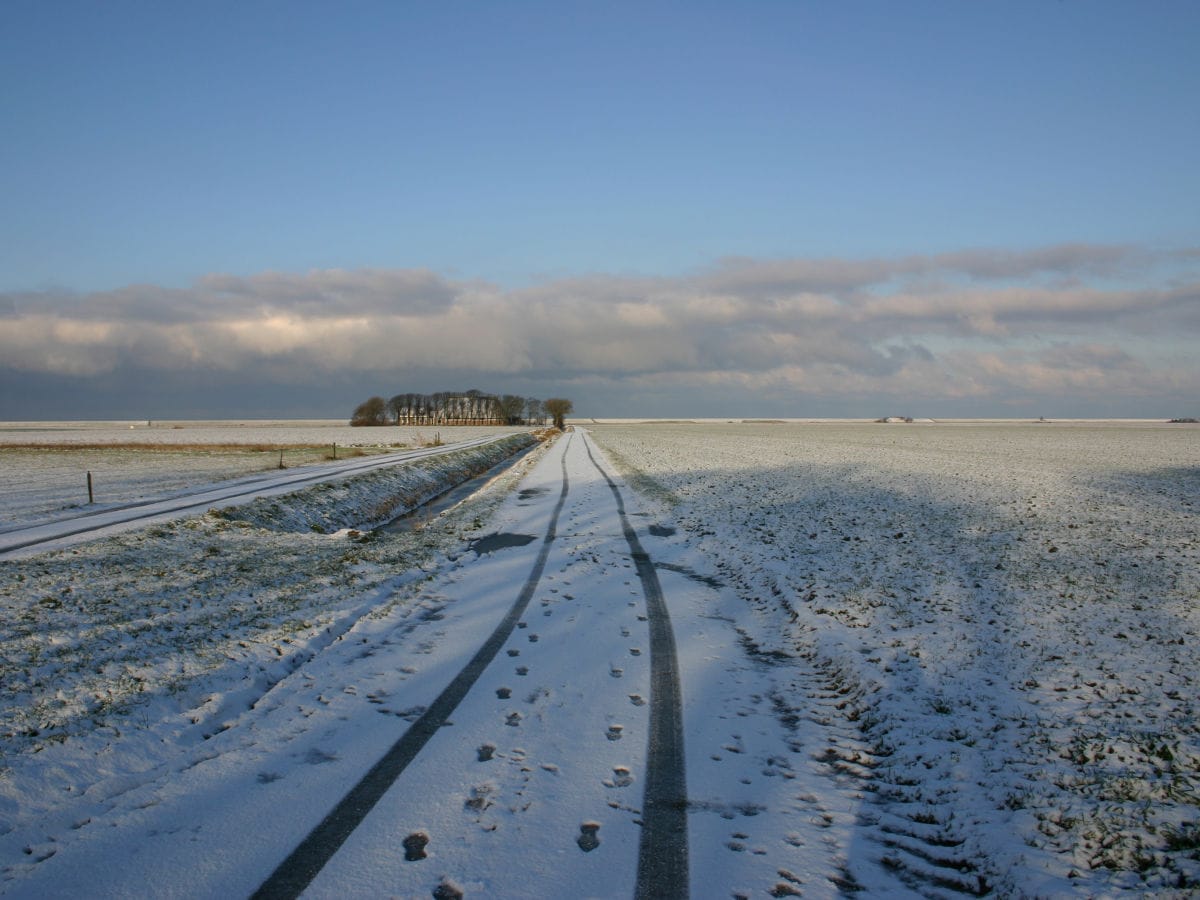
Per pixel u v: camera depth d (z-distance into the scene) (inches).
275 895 142.9
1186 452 1861.5
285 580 442.3
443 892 144.8
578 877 151.7
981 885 154.3
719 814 181.5
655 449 2129.7
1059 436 3193.9
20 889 144.6
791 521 669.9
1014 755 214.2
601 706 251.9
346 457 1770.4
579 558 522.0
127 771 203.9
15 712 234.8
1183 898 143.2
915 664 292.8
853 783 202.5
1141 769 201.6
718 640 335.6
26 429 4960.6
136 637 317.7
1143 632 330.3
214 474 1255.5
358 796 184.7
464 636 331.3
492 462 1870.1
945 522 662.5
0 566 441.1
